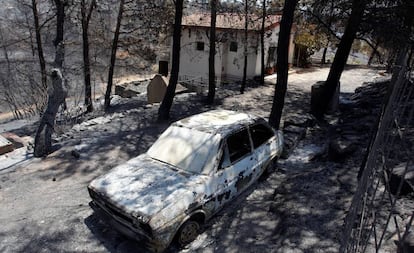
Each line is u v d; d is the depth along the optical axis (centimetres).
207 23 2495
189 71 2659
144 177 566
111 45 1861
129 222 500
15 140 1020
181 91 1811
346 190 631
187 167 588
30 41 1859
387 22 1030
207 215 561
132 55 1945
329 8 1189
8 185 715
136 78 3039
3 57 1986
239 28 2283
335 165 748
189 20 2564
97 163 834
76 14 1627
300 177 714
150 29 1761
